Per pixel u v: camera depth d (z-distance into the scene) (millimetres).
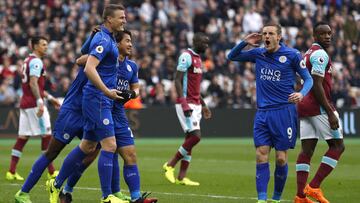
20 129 19719
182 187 17703
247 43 14039
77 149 13508
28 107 19750
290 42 41750
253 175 20328
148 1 44250
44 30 40938
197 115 18969
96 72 12555
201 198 15477
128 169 13680
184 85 19125
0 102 37188
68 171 13594
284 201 14945
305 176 14469
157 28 41938
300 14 44188
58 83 36906
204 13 43125
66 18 42500
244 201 14984
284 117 13617
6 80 37562
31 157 26266
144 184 18375
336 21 43562
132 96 13609
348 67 41531
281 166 13844
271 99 13695
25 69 19688
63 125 13672
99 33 12836
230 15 45469
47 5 42406
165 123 38062
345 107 38781
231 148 31312
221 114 38531
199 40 19141
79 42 39312
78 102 13656
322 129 14430
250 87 39938
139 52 40719
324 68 14086
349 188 17297
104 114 12961
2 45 40500
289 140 13703
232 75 40688
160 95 38531
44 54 19844
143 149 30625
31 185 13805
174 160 18766
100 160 13141
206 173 20953
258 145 13695
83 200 14938
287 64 13633
